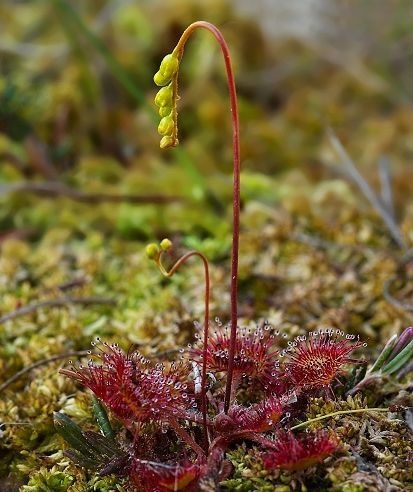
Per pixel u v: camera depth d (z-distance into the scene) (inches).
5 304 10.6
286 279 11.2
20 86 16.0
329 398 8.1
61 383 8.9
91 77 16.4
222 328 8.5
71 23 17.6
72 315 10.4
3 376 9.4
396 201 13.7
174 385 7.7
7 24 19.5
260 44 18.3
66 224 12.9
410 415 8.1
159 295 10.8
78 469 8.0
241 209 13.5
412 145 16.0
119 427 8.3
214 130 16.0
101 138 15.7
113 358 7.6
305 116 16.8
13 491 8.2
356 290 10.8
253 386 8.3
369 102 18.1
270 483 7.5
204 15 17.8
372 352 9.5
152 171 14.7
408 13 19.6
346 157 12.4
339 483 7.5
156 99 7.2
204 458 7.6
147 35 17.7
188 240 11.9
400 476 7.6
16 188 13.1
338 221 12.6
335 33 20.4
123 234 12.7
